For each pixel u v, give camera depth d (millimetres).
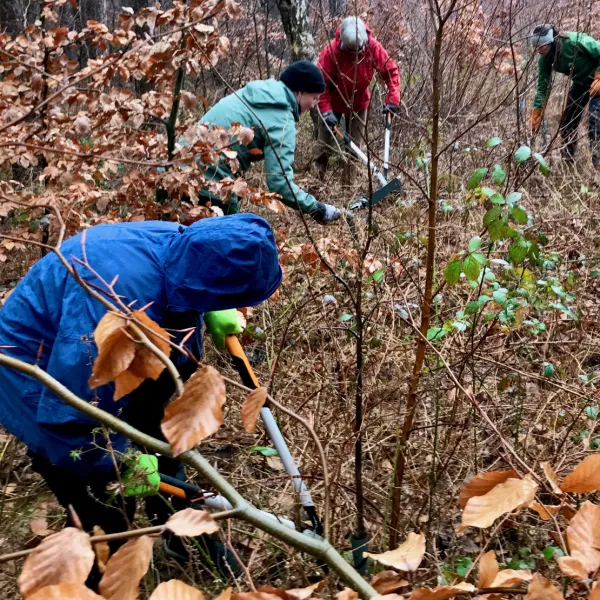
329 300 3215
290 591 1281
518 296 2830
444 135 5270
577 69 5855
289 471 2424
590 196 5043
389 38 6969
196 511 1249
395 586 1437
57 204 3361
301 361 3367
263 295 2064
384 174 5039
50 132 3373
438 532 2502
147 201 3609
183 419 1218
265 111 3721
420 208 4539
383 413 2910
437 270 3650
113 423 1301
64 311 1963
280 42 8578
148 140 3580
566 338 3588
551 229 4312
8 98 3445
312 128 6547
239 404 3285
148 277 2012
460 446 2783
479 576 1305
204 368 1242
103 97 3371
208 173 3842
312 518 2355
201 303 1984
